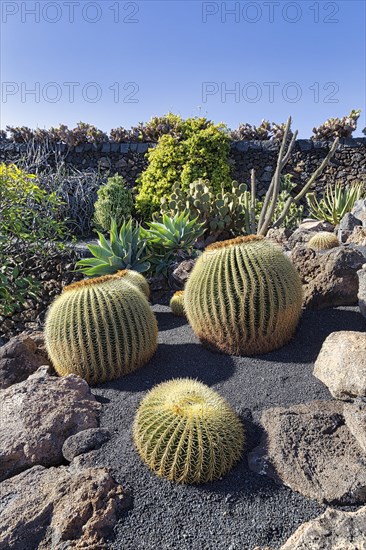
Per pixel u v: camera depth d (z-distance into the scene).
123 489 2.11
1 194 6.02
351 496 1.98
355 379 2.49
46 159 9.88
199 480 2.12
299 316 3.34
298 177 9.61
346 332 2.86
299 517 1.94
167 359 3.30
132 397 2.84
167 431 2.15
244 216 6.50
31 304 6.70
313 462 2.17
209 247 3.27
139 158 10.02
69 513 1.97
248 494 2.07
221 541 1.86
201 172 9.36
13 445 2.46
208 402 2.32
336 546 1.67
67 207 8.70
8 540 1.91
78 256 6.77
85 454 2.34
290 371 2.91
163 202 6.91
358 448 2.21
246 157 9.77
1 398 2.82
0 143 10.68
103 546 1.87
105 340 3.03
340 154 9.41
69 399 2.74
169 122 10.09
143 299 3.32
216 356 3.23
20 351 3.40
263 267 3.01
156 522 1.96
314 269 3.82
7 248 6.44
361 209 6.75
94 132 10.14
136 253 5.65
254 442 2.36
